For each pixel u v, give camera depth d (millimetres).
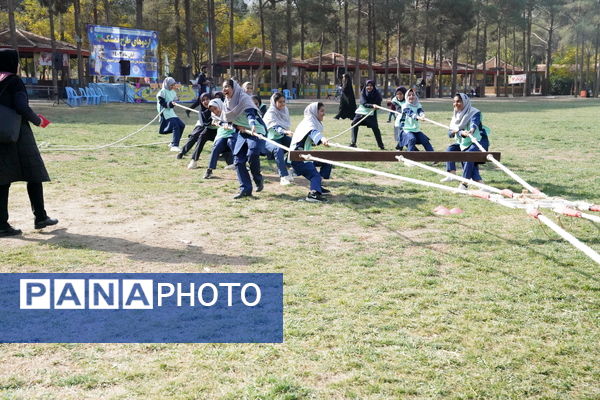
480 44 81875
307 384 3570
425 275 5539
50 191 9414
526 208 4891
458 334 4254
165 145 15391
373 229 7266
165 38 58375
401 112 12812
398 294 5012
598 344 4109
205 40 64812
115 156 13281
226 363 3840
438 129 21734
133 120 23797
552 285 5262
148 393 3463
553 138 18266
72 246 6438
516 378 3648
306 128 8930
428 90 65875
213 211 8195
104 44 37594
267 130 10188
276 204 8664
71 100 32781
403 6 55188
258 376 3668
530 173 11508
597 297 4988
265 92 55906
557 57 98000
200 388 3514
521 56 97125
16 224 7379
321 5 49250
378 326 4383
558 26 77250
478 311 4668
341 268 5738
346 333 4262
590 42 74562
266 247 6465
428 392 3479
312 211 8227
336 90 52812
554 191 9711
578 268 5727
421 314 4613
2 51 6582
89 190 9523
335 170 11852
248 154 9117
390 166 12297
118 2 54375
